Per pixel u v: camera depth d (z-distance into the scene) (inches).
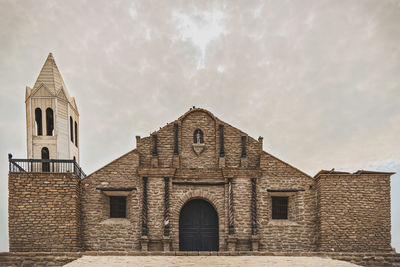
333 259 860.6
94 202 1003.3
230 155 1070.4
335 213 978.1
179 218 1031.6
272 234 1007.0
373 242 964.0
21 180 949.2
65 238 932.0
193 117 1094.4
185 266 708.7
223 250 995.9
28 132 1055.6
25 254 871.7
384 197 989.2
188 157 1065.5
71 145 1106.7
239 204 1022.4
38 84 1081.4
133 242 987.9
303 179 1043.3
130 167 1035.3
